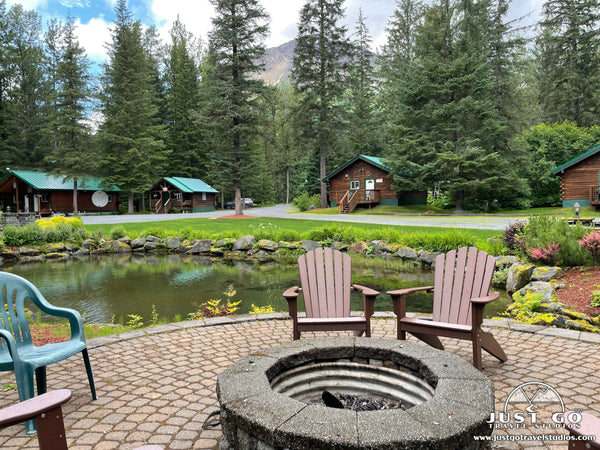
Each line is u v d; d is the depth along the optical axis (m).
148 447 1.33
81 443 2.32
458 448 1.46
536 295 5.75
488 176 25.08
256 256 15.00
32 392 2.37
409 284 9.12
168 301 8.11
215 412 2.48
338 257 3.89
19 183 33.81
